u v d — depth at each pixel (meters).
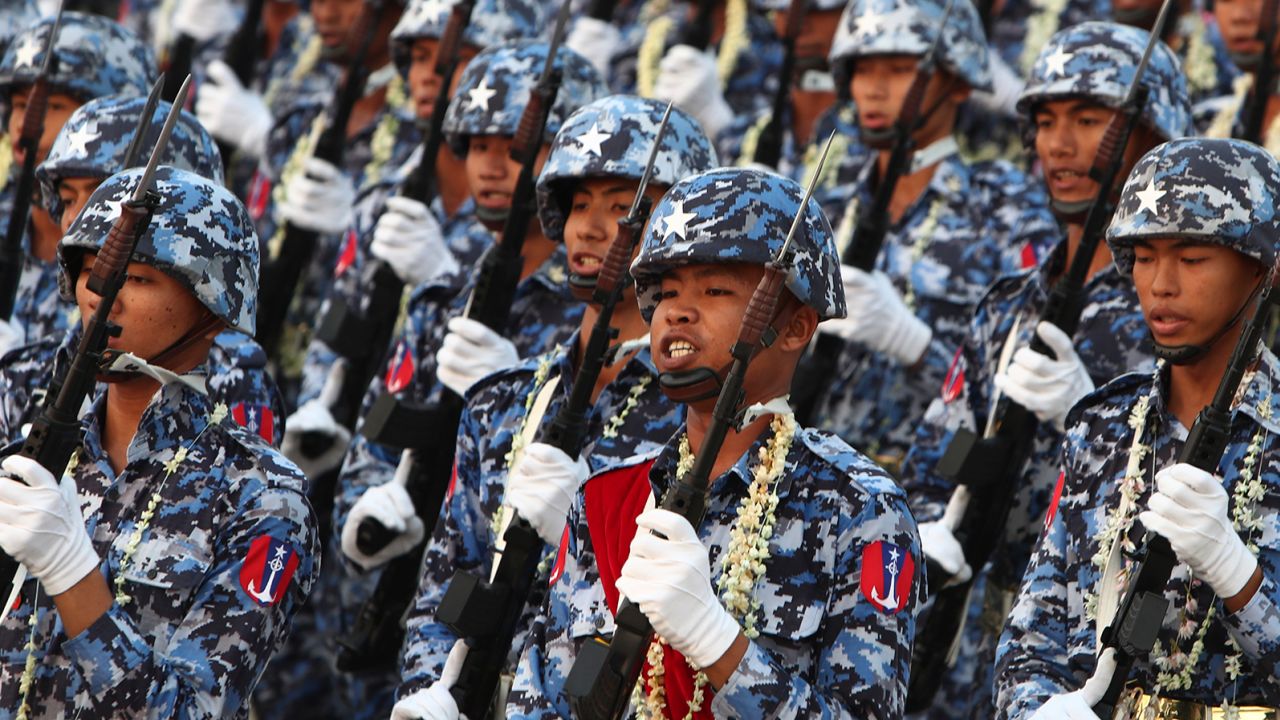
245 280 16.05
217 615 15.16
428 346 22.89
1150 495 15.51
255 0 35.53
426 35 27.64
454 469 19.11
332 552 25.84
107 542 15.47
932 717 22.78
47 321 23.86
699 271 14.17
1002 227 25.52
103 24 25.80
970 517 20.91
